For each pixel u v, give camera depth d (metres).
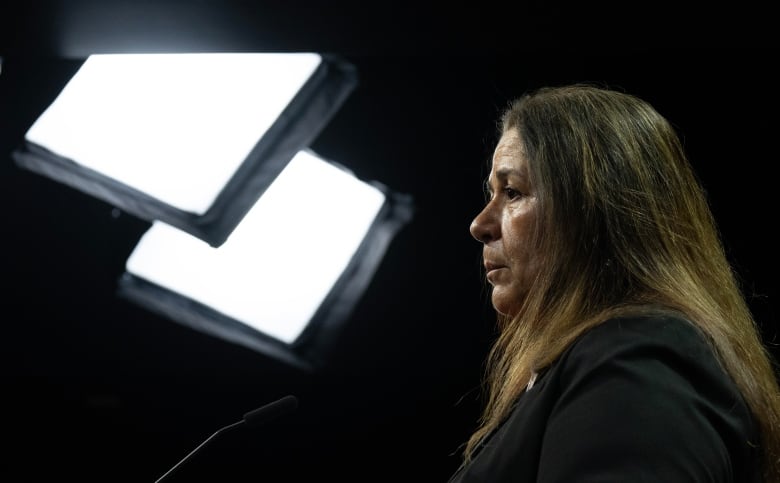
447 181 10.05
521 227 4.36
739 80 9.27
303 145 9.48
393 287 10.61
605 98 4.50
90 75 9.21
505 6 7.87
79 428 11.55
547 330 4.13
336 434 11.29
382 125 9.79
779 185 9.36
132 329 11.15
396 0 7.81
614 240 4.18
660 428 3.45
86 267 10.68
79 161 9.55
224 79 9.16
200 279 10.61
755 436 3.90
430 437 11.12
